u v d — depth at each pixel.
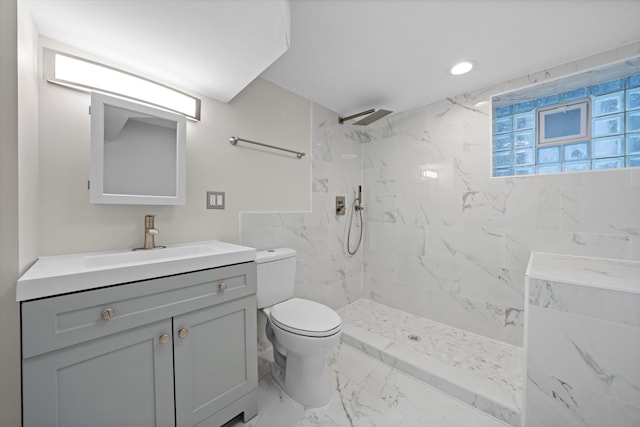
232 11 0.95
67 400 0.79
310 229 2.24
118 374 0.88
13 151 0.77
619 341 1.02
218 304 1.15
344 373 1.67
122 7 0.92
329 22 1.29
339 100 2.22
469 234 2.07
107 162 1.19
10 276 0.75
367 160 2.74
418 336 2.00
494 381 1.47
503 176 1.91
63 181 1.11
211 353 1.13
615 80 1.53
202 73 1.36
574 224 1.64
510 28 1.33
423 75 1.81
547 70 1.71
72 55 1.11
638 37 1.40
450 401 1.43
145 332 0.94
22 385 0.73
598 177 1.56
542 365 1.18
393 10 1.21
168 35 1.08
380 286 2.66
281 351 1.54
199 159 1.55
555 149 1.72
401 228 2.49
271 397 1.46
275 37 1.10
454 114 2.13
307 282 2.22
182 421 1.04
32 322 0.73
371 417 1.32
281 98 2.00
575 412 1.11
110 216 1.24
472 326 2.07
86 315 0.81
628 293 1.00
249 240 1.80
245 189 1.78
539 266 1.39
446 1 1.15
